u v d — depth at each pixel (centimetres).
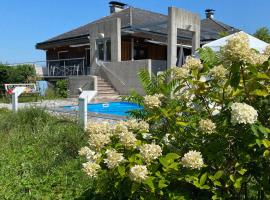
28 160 590
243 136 261
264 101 276
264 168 271
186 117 324
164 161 264
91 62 2148
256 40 1064
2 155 623
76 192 445
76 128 668
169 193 273
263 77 261
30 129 798
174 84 343
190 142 305
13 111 981
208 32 2559
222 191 278
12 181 495
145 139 310
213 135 284
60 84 2103
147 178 254
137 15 2648
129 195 272
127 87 1875
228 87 294
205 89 301
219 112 295
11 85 2297
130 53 2405
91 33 2148
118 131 301
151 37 2312
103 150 291
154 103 313
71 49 2752
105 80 2011
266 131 248
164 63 1905
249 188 286
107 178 287
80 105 721
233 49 252
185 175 266
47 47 2788
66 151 589
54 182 487
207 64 312
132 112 384
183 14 1862
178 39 2311
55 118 832
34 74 2659
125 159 274
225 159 279
